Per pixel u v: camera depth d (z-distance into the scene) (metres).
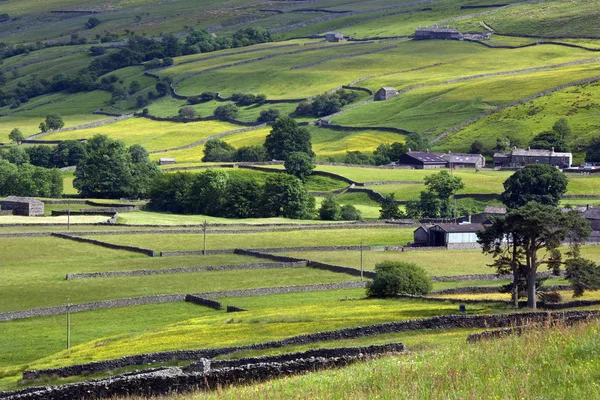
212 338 188.38
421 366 104.81
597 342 105.88
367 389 99.00
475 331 158.12
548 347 106.44
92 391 116.62
